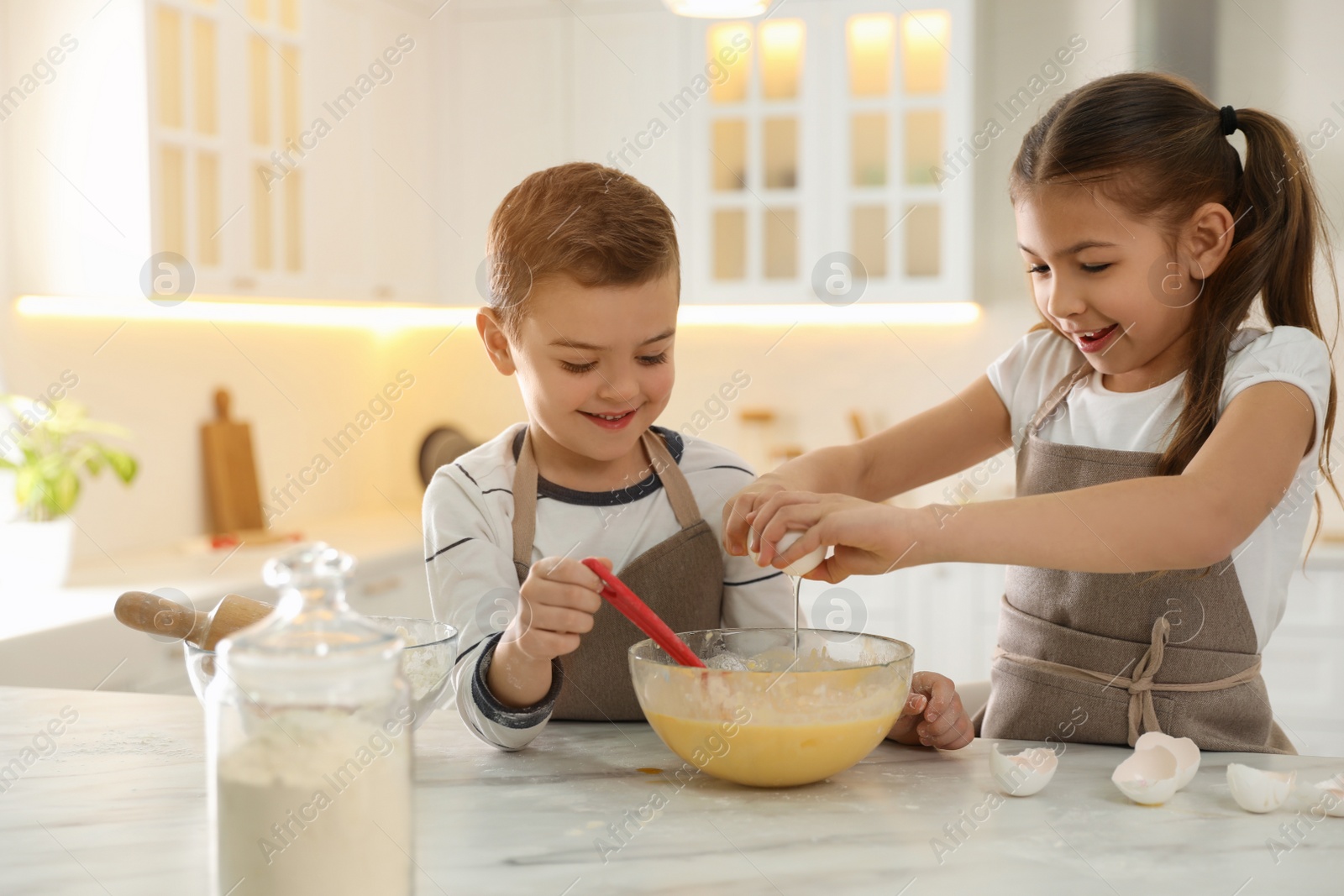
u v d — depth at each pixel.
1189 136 1.07
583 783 0.90
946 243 3.09
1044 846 0.77
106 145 2.42
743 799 0.87
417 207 3.30
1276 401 1.02
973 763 0.96
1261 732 1.11
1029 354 1.33
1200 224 1.07
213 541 2.88
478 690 0.99
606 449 1.13
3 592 2.29
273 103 2.77
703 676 0.86
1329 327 2.78
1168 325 1.10
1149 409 1.17
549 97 3.28
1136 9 3.03
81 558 2.67
